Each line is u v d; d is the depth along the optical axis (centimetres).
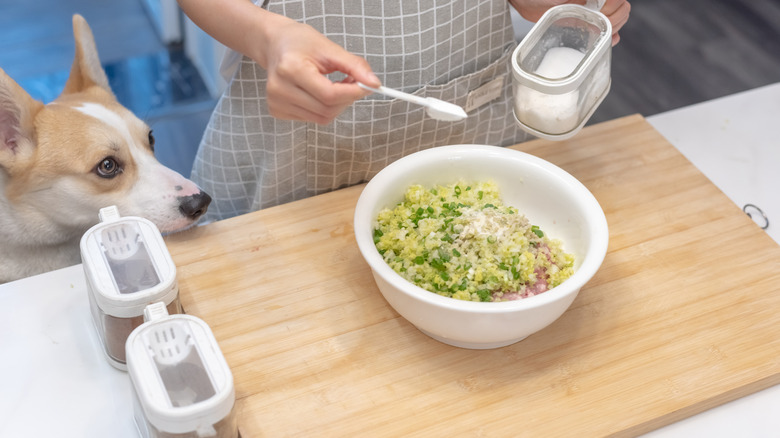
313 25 118
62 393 95
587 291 109
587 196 103
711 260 113
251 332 102
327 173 134
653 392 96
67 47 290
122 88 273
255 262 112
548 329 104
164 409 74
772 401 99
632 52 289
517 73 97
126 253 94
